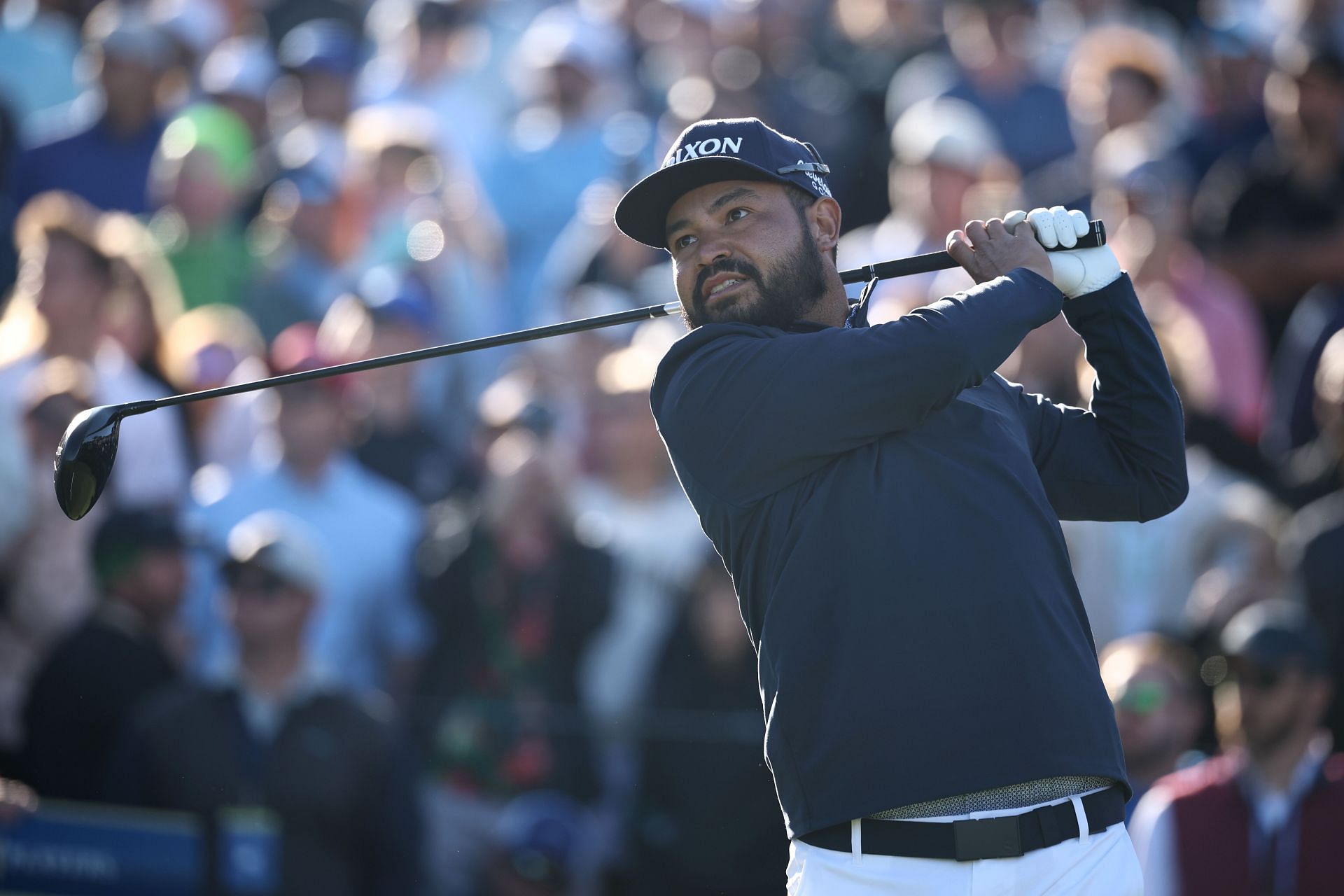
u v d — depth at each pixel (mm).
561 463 18812
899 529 8641
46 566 17875
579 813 17172
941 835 8508
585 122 26750
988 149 24734
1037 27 31016
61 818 15930
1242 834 15094
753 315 9312
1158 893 15172
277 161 25109
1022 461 9156
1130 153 25781
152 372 20484
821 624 8641
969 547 8641
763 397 8750
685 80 29250
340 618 18500
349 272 24094
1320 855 14898
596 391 20250
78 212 22359
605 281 23734
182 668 16922
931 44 30062
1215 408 22203
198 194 23625
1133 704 16125
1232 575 18734
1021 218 9570
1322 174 25062
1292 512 20078
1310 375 22625
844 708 8523
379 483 19969
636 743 17266
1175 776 15578
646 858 16922
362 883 16156
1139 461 9773
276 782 15906
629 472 19297
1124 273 9789
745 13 30219
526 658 17766
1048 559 8875
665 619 18031
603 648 17938
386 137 25109
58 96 28844
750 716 17125
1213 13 32188
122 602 16812
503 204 26484
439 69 28812
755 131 9445
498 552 18094
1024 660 8516
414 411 21266
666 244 9852
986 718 8430
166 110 26578
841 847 8664
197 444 20516
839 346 8703
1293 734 15117
